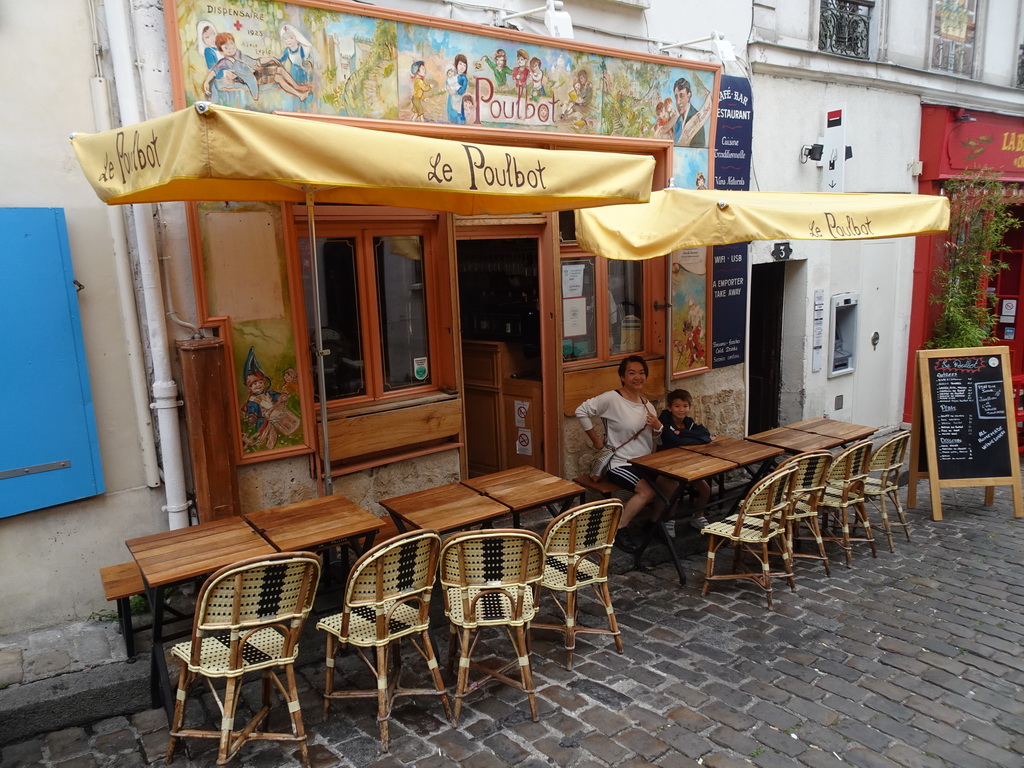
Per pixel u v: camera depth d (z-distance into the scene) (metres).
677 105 7.09
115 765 3.51
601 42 6.65
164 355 4.57
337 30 4.96
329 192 4.68
